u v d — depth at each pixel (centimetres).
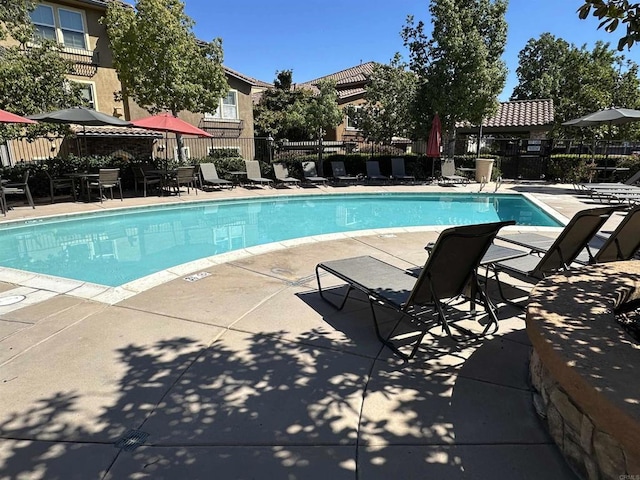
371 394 264
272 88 3017
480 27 1616
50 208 1066
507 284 472
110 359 305
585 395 178
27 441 221
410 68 1752
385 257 598
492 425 233
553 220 973
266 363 301
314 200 1401
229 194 1380
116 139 1730
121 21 1385
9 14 1127
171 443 220
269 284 477
